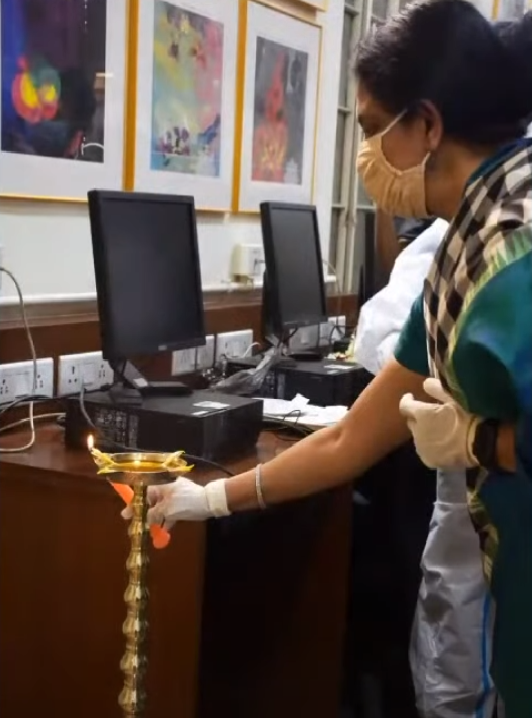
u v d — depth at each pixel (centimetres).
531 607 113
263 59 291
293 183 317
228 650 228
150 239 202
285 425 212
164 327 204
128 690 141
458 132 123
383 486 235
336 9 334
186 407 184
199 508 151
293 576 219
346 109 358
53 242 219
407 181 128
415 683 207
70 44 216
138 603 140
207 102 266
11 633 178
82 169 223
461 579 197
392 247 287
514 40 121
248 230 295
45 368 204
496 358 106
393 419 148
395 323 209
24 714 179
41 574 174
